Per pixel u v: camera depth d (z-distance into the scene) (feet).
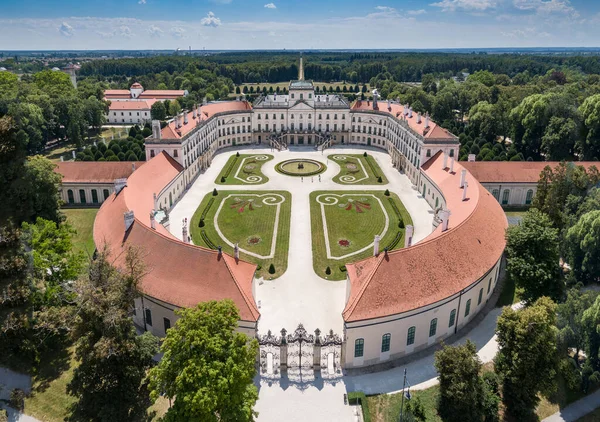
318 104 625.82
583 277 268.21
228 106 627.87
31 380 195.11
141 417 176.45
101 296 168.76
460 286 213.66
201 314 154.40
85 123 589.32
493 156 472.44
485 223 263.70
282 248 313.12
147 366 180.55
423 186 417.28
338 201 403.95
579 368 200.85
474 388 169.68
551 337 178.29
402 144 507.71
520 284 234.38
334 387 190.19
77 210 385.50
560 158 454.40
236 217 367.86
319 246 315.99
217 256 211.82
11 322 183.83
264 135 639.76
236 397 148.36
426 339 211.41
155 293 209.05
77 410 178.40
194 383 142.31
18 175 245.45
